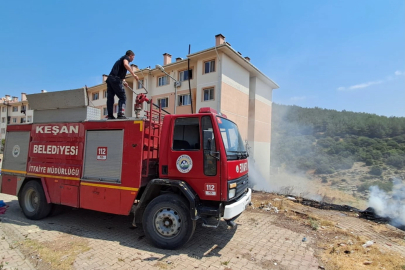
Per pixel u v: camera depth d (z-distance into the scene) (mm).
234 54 21812
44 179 5684
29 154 6004
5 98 55969
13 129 6418
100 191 4941
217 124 4340
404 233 5438
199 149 4309
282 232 5293
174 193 4480
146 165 4777
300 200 8422
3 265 3541
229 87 22188
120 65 5797
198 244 4570
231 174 4285
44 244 4375
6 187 6270
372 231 5555
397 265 3785
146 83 26797
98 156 5062
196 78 23312
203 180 4223
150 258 3920
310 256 4133
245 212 6848
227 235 5074
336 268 3713
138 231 5219
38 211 5723
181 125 4523
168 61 26781
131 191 4645
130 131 4797
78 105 5539
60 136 5617
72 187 5293
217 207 4242
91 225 5551
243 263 3842
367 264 3836
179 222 4262
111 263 3719
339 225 5844
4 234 4820
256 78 27172
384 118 83250
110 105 5902
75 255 3955
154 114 5391
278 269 3678
